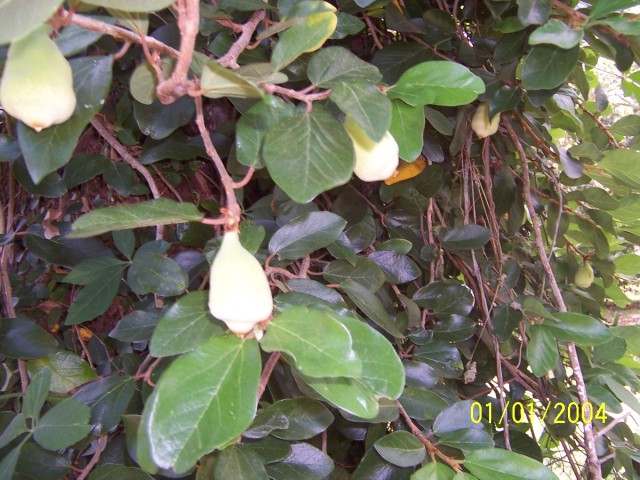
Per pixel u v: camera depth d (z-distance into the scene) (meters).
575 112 0.85
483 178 0.88
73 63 0.35
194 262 0.64
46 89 0.29
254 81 0.35
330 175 0.32
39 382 0.48
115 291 0.59
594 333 0.61
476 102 0.78
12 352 0.59
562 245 0.96
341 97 0.34
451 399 0.68
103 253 0.68
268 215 0.66
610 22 0.50
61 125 0.34
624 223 0.97
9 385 0.67
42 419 0.45
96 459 0.55
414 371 0.62
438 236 0.77
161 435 0.28
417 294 0.73
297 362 0.30
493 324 0.68
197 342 0.35
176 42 0.57
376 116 0.33
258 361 0.32
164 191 0.79
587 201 0.88
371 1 0.53
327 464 0.52
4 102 0.29
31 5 0.23
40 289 0.73
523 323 0.79
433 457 0.49
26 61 0.29
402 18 0.68
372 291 0.60
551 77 0.53
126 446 0.55
